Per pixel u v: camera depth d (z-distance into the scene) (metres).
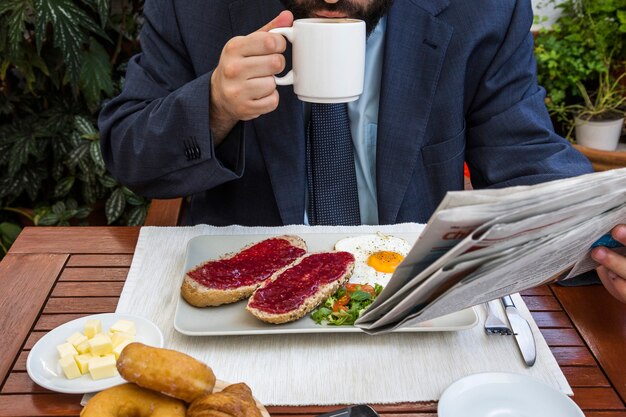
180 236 1.20
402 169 1.38
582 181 0.63
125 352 0.70
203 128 1.17
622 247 0.87
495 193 0.60
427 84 1.37
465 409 0.77
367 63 1.40
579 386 0.85
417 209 1.43
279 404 0.81
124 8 2.35
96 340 0.85
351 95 1.05
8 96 2.29
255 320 0.94
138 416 0.70
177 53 1.43
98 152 2.20
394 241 1.15
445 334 0.94
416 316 0.71
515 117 1.40
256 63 1.03
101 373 0.82
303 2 1.20
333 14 1.19
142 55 1.45
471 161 1.48
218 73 1.11
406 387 0.84
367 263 1.08
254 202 1.43
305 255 1.07
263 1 1.35
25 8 2.00
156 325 0.94
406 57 1.37
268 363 0.88
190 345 0.91
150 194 1.33
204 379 0.70
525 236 0.64
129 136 1.27
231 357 0.89
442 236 0.61
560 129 2.69
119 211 2.25
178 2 1.40
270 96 1.07
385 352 0.90
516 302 1.02
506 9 1.41
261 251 1.09
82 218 2.34
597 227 0.73
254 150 1.40
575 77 2.53
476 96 1.45
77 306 1.00
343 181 1.41
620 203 0.71
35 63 2.17
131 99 1.37
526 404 0.78
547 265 0.76
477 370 0.87
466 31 1.37
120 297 1.01
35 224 2.25
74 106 2.31
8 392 0.82
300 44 1.01
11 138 2.23
